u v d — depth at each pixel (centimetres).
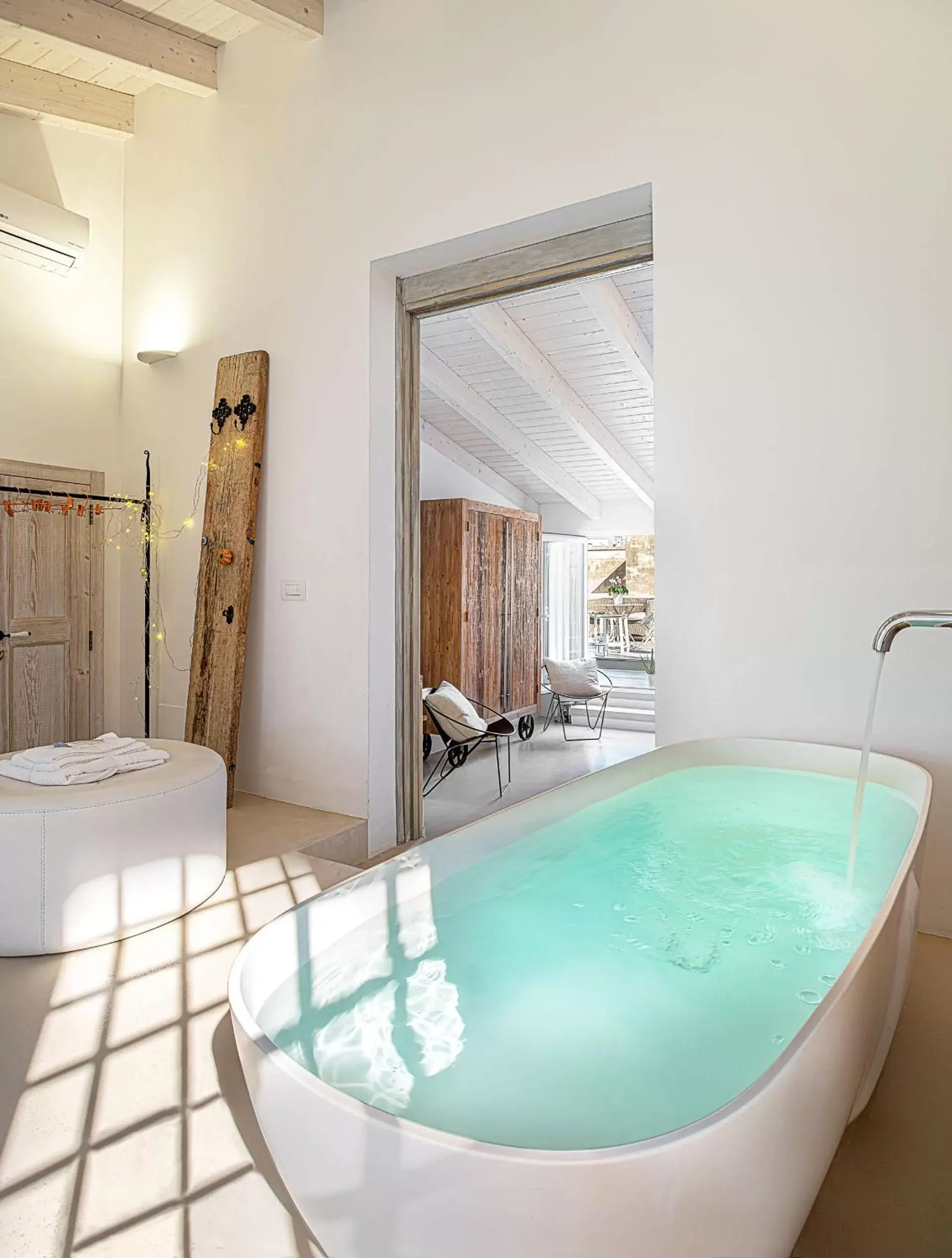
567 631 924
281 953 157
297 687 433
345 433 412
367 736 405
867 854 223
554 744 739
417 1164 101
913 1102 187
